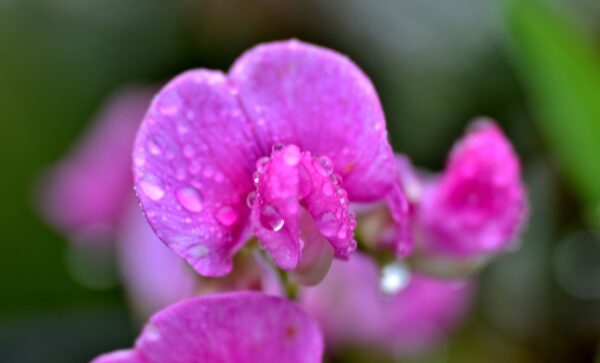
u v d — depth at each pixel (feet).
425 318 0.84
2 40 1.29
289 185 0.54
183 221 0.54
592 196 0.74
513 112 1.02
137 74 1.25
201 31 1.14
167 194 0.54
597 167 0.74
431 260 0.63
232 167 0.55
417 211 0.63
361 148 0.56
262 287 0.58
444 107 1.07
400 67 1.10
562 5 1.06
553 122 0.74
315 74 0.56
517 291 0.93
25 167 1.24
